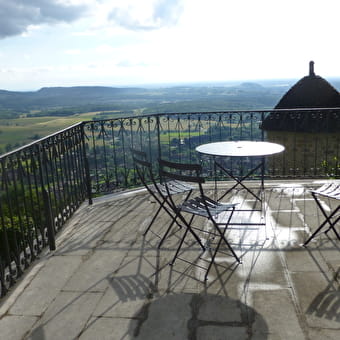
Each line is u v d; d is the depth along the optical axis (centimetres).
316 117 589
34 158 354
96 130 542
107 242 380
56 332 233
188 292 271
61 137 435
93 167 552
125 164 581
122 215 465
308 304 248
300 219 415
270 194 519
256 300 256
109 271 314
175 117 606
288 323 228
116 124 561
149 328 231
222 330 224
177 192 368
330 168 647
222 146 444
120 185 588
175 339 219
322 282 276
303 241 355
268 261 316
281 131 941
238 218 428
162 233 396
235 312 243
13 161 312
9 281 299
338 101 1298
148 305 257
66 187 459
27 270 325
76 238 396
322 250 333
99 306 259
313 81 1352
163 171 311
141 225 425
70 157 472
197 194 541
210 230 396
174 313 246
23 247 327
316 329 221
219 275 295
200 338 218
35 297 277
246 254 332
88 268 322
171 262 323
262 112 583
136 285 287
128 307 256
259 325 227
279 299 255
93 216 469
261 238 367
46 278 307
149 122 596
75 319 246
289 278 285
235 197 514
